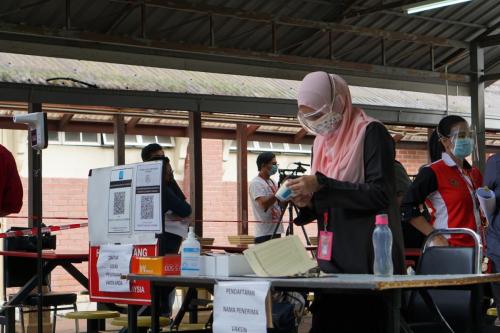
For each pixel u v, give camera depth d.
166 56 9.14
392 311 2.57
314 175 2.97
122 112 9.21
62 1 8.40
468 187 4.51
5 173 5.20
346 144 3.12
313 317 3.26
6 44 8.24
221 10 8.96
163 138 10.40
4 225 9.50
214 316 2.84
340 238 3.10
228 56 9.38
